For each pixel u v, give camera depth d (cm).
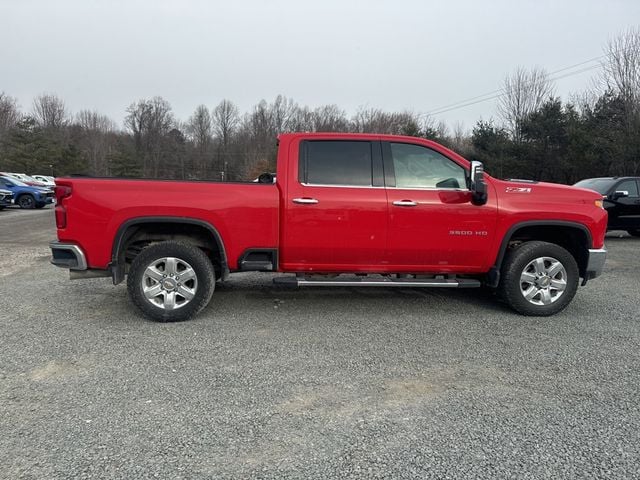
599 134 2477
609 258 893
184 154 7400
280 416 281
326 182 463
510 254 488
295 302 539
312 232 459
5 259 825
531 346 404
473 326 457
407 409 292
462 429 269
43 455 238
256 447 248
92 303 526
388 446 251
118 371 341
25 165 5156
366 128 5797
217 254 496
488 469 232
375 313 498
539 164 2867
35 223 1503
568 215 480
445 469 231
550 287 489
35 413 280
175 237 479
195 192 448
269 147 6775
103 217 436
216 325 450
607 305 543
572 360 374
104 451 242
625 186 1127
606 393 317
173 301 454
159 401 297
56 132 7306
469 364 363
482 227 472
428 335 429
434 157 477
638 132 2214
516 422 278
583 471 231
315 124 6606
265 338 416
